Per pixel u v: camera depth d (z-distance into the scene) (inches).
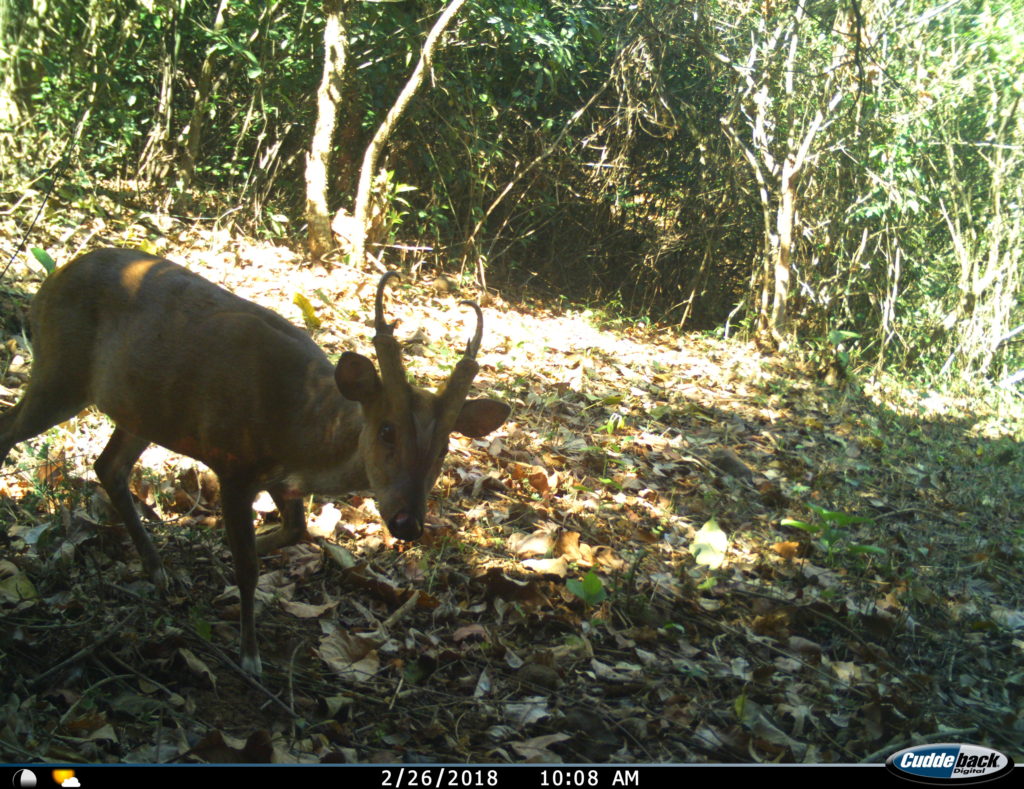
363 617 161.6
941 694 171.0
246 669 140.9
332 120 368.2
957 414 389.4
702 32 450.3
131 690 131.0
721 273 510.9
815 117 432.1
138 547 156.4
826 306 462.9
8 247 279.0
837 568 211.8
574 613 174.2
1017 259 462.3
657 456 261.0
